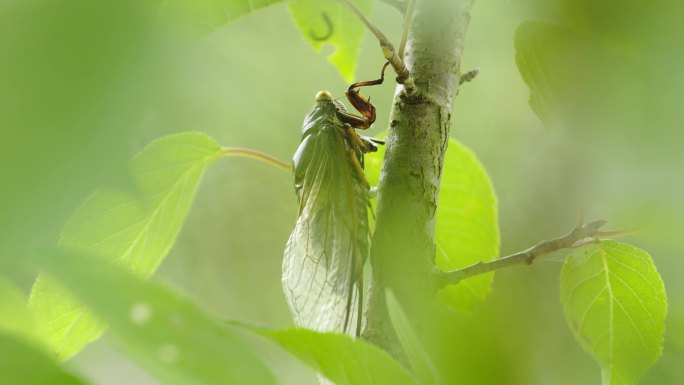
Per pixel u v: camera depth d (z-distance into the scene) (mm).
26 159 177
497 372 412
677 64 276
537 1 367
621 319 523
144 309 265
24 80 180
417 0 510
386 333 483
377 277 490
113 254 514
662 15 276
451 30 510
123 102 190
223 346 275
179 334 268
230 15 481
